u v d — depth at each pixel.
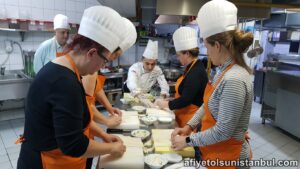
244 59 1.03
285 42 6.09
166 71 3.36
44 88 0.80
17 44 3.58
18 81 3.13
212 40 1.05
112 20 0.84
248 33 1.01
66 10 3.88
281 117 3.67
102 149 0.93
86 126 0.97
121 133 1.41
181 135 1.25
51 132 0.85
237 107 0.95
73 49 0.85
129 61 4.65
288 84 3.46
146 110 1.79
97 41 0.82
